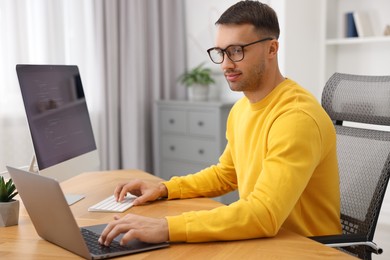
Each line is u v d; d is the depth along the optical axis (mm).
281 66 3387
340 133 1735
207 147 3518
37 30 3305
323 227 1454
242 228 1202
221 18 1374
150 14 3963
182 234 1187
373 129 1659
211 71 3945
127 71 3814
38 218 1207
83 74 3559
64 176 1674
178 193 1646
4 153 3170
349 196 1589
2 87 3135
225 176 1705
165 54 4043
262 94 1438
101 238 1188
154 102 3904
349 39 3283
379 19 3299
